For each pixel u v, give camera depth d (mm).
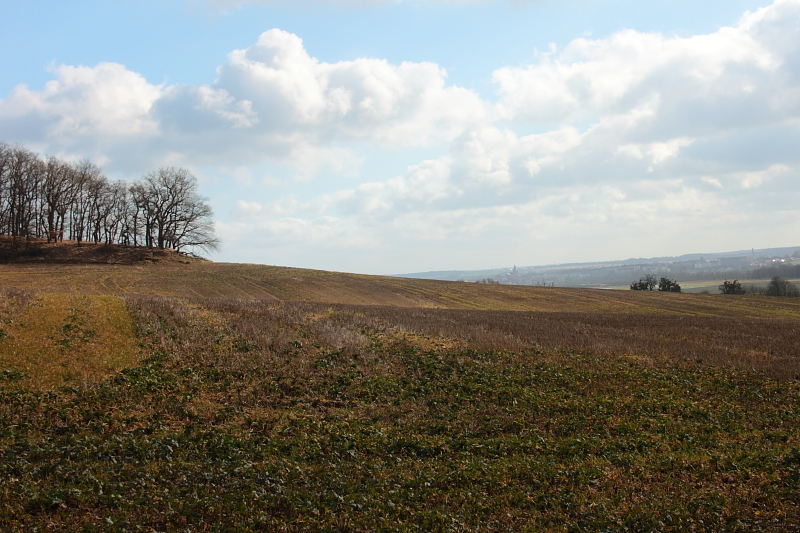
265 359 19938
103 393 14797
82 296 29938
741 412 16234
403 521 8914
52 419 12656
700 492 10211
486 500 9797
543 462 11672
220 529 8273
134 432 12219
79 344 19500
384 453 12164
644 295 70250
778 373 21797
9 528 7770
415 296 64750
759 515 9258
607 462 11773
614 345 27406
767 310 59469
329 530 8422
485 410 15781
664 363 23484
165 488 9484
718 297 69750
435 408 15906
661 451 12578
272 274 74500
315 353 21531
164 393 15445
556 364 22141
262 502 9172
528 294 68875
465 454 12117
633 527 8969
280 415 14367
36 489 8914
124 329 22562
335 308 38594
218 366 18828
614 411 15930
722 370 22219
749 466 11422
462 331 28984
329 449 12109
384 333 27453
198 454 11320
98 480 9477
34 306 24062
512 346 25469
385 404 16078
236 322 26859
